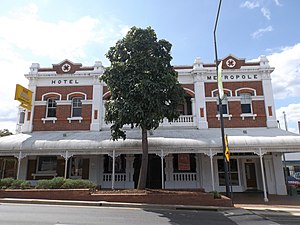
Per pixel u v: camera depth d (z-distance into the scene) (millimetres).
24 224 7492
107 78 13984
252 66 19672
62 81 20078
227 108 19141
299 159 34281
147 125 13047
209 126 18750
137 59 13578
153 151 15297
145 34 14000
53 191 13086
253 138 15312
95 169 18016
